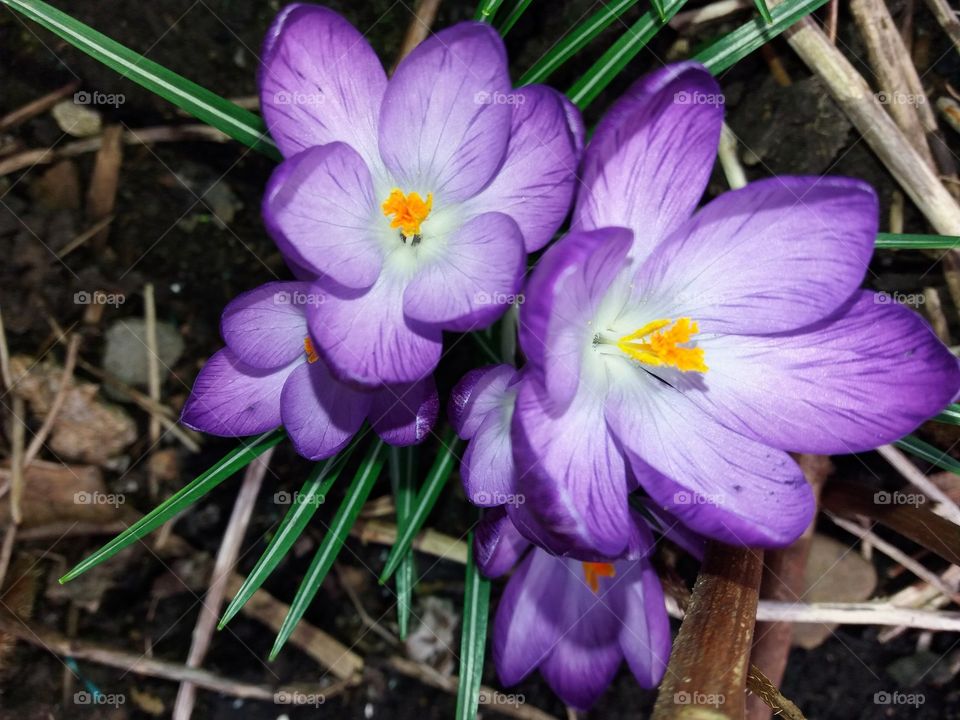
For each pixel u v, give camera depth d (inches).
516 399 4.1
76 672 6.7
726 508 4.4
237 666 6.8
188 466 7.0
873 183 6.9
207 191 7.0
